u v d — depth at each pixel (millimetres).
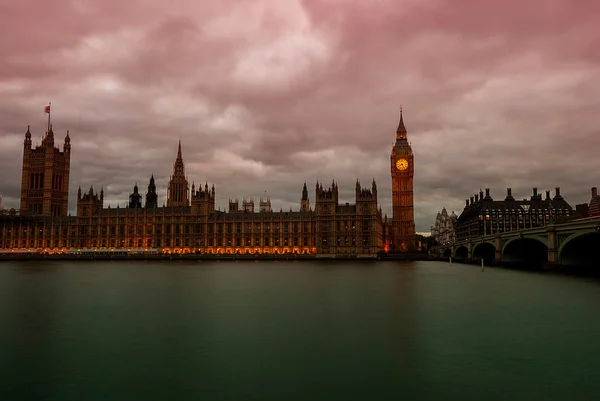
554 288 75750
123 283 86812
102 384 29453
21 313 52094
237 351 36188
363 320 47719
